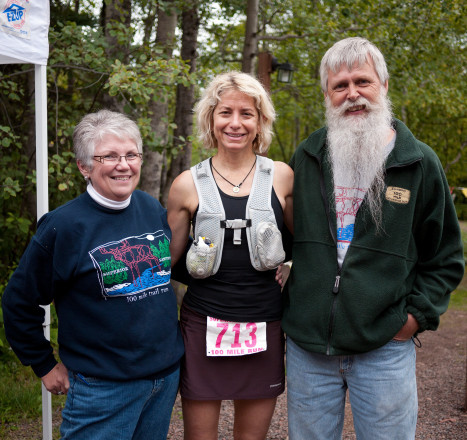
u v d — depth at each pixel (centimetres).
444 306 217
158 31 721
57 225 196
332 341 210
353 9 794
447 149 1573
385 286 205
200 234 229
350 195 214
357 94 213
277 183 236
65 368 216
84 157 202
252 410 242
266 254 222
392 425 214
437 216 211
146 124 528
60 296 204
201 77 552
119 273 198
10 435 335
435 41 912
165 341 211
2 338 439
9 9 261
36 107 285
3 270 585
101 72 544
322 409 223
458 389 438
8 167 580
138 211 214
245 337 229
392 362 212
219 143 235
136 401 206
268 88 665
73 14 639
